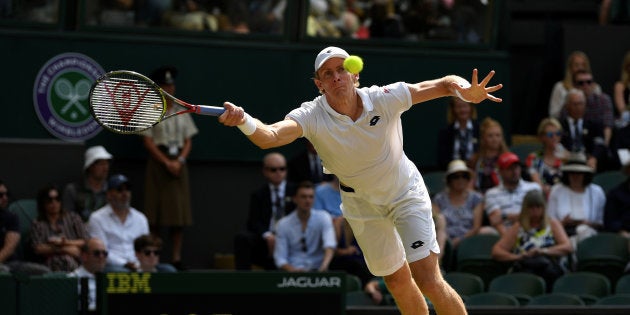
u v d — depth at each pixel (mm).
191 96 20828
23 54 19969
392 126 9805
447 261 17609
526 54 24359
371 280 16844
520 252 17109
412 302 11023
